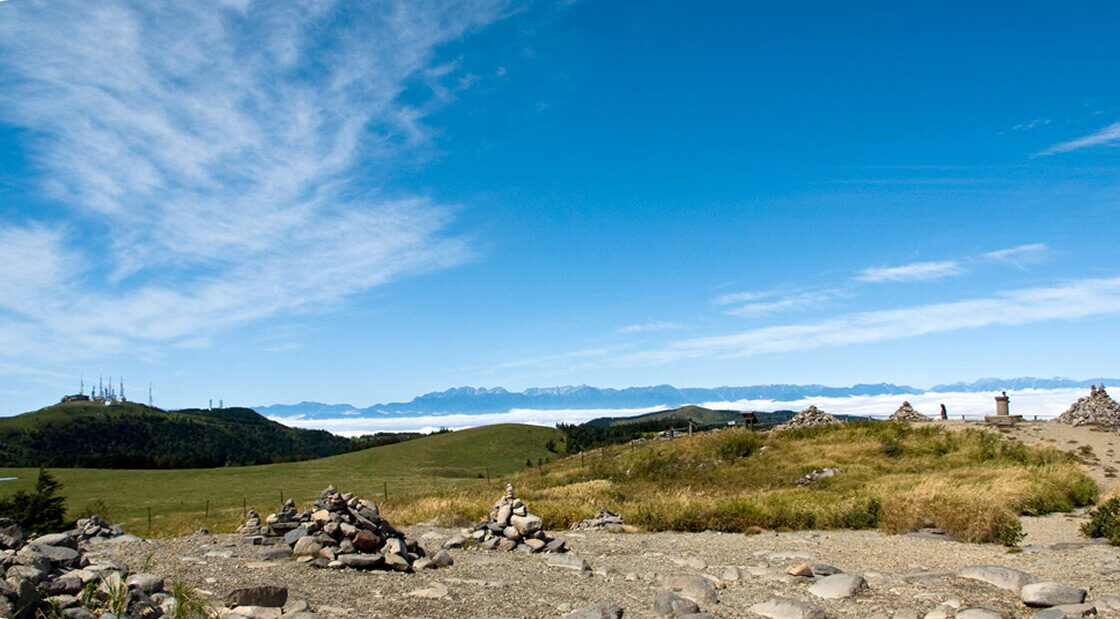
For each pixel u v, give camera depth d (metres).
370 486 73.44
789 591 12.43
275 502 57.75
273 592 9.41
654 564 15.88
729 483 39.78
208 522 38.53
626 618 10.28
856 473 38.38
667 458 49.97
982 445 44.66
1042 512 26.56
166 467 110.94
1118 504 19.67
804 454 46.69
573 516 25.25
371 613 9.68
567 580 13.19
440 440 115.88
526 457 106.56
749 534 22.25
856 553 17.91
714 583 12.93
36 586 7.69
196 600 8.95
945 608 10.48
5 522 10.38
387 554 13.53
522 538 17.36
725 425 65.94
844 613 10.76
